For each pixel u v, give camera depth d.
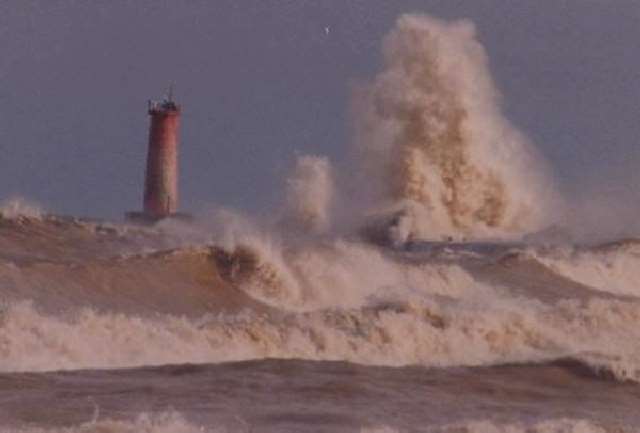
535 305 121.00
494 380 92.88
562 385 94.69
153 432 63.78
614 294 151.12
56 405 70.50
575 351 107.62
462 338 104.38
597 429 72.06
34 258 107.75
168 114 193.75
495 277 142.00
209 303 107.81
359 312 101.94
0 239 116.31
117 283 103.62
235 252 114.62
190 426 65.94
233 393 77.94
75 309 91.94
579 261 157.50
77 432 62.62
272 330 94.31
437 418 76.56
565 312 117.81
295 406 75.88
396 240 179.75
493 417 78.44
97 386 76.38
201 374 82.12
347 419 73.12
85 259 109.81
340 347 96.38
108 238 124.69
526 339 109.38
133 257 110.38
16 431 62.47
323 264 120.06
